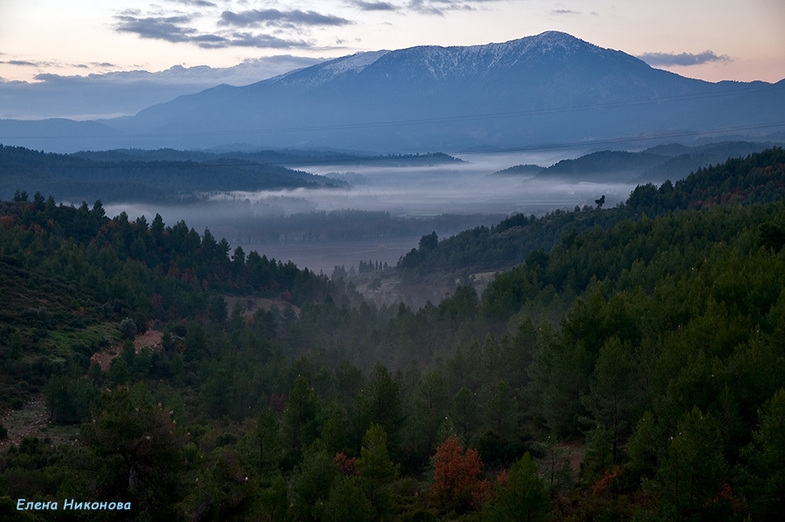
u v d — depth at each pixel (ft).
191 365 301.84
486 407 150.30
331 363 302.86
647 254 342.85
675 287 187.52
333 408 159.63
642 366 131.85
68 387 216.95
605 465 116.26
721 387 108.47
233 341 348.18
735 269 179.63
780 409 91.81
